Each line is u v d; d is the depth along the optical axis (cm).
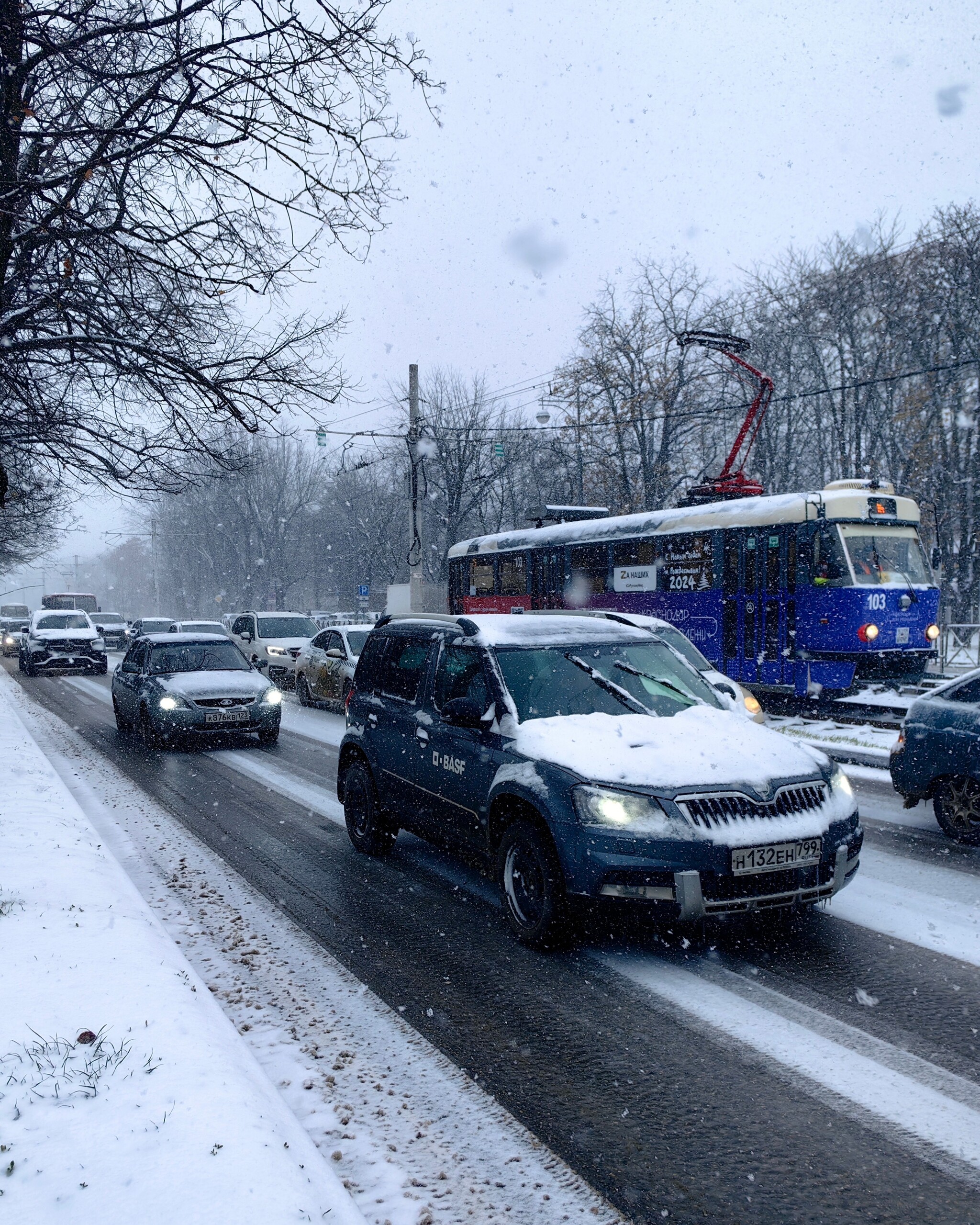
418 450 2681
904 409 2967
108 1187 234
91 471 804
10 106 602
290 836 740
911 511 1497
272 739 1212
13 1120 265
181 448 789
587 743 484
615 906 441
